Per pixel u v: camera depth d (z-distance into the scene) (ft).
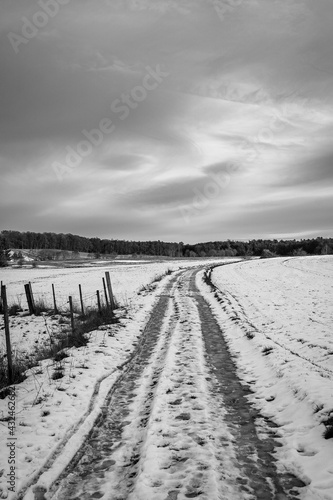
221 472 13.93
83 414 19.81
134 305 63.77
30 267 218.18
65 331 44.16
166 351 33.47
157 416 19.24
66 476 14.19
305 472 13.50
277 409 19.67
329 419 16.93
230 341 37.24
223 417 19.12
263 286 90.02
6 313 25.49
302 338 34.17
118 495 12.89
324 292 70.85
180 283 109.81
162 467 14.33
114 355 32.53
